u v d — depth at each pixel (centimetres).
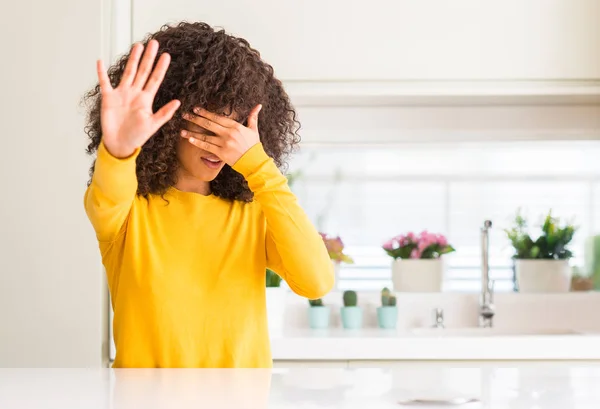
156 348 115
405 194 274
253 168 119
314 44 233
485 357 211
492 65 234
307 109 263
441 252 266
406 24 234
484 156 275
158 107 125
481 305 258
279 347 212
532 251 267
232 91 125
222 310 118
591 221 274
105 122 101
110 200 108
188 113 123
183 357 115
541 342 211
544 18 235
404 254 267
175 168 126
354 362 212
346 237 274
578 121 263
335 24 234
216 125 120
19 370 102
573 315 263
